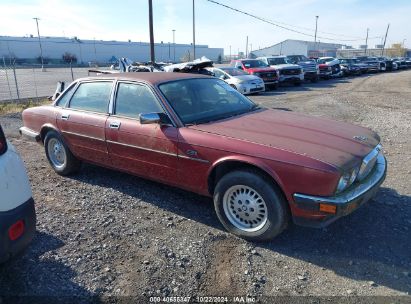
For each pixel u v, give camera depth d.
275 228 3.46
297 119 4.34
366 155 3.54
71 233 3.83
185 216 4.21
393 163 5.92
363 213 4.15
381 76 30.34
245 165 3.60
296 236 3.73
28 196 2.80
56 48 83.12
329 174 3.10
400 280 3.02
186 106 4.25
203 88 4.69
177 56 98.94
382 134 8.13
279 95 17.17
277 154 3.33
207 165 3.76
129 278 3.09
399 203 4.39
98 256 3.41
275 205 3.41
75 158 5.38
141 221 4.09
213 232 3.84
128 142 4.39
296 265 3.26
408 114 11.07
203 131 3.85
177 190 4.96
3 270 3.20
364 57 36.97
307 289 2.94
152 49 19.73
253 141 3.54
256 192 3.51
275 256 3.40
